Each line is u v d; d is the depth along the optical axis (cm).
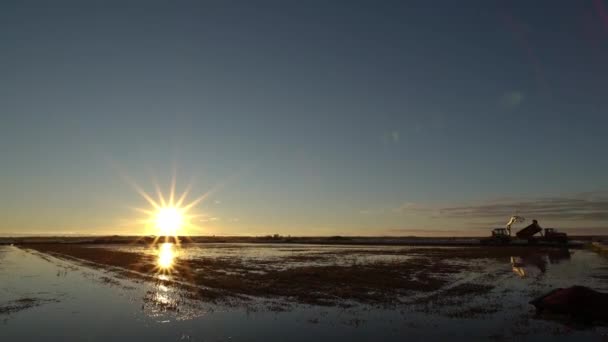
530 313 2158
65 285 3266
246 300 2561
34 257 6488
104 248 9700
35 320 2042
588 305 1998
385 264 4866
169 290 2961
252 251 8219
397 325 1923
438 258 5781
